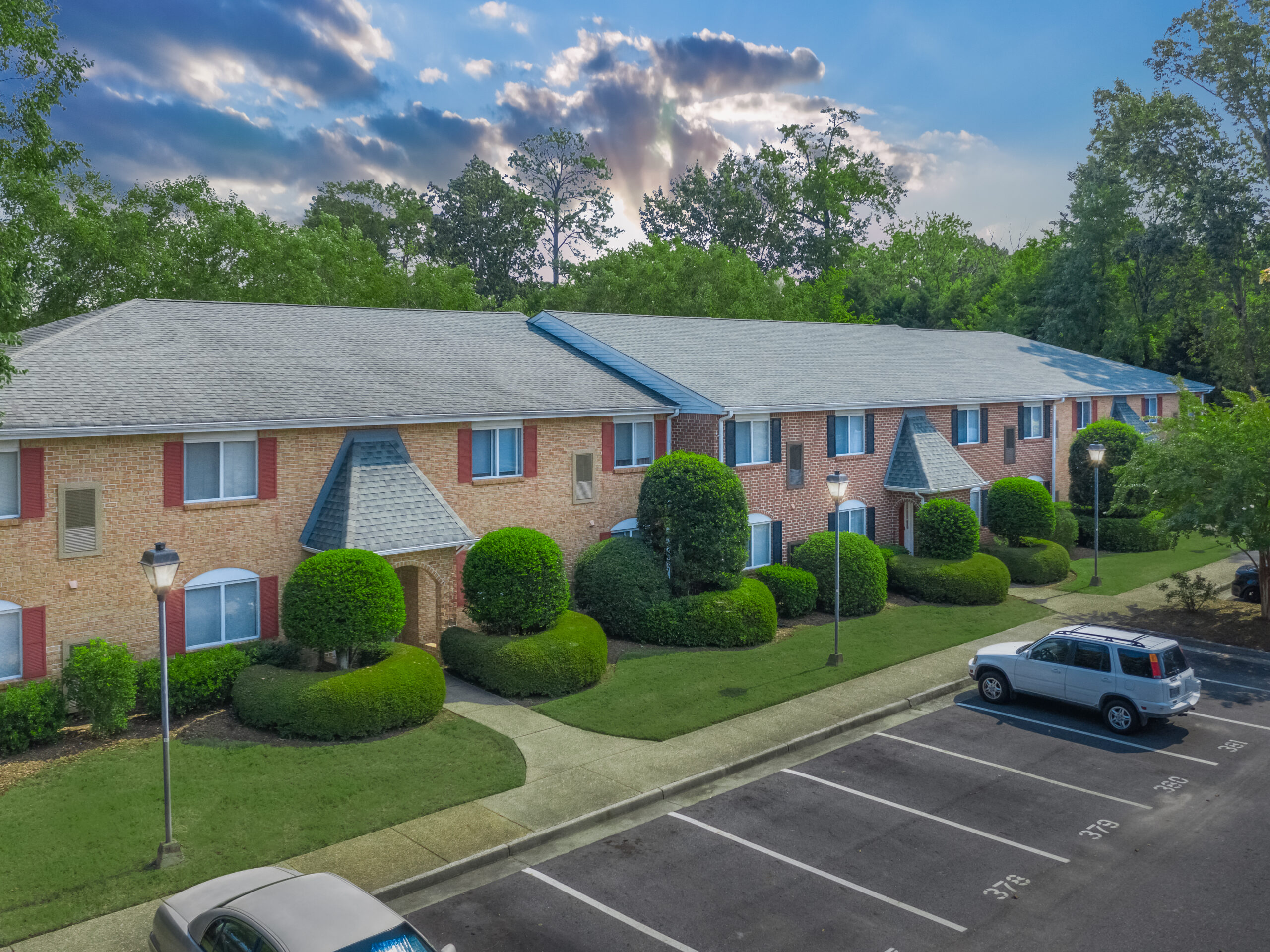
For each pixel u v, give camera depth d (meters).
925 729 17.72
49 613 16.73
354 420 20.31
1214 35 49.25
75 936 10.46
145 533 17.83
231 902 8.84
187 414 18.22
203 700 17.41
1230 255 50.25
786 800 14.41
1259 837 13.02
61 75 17.84
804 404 27.81
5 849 12.27
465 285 52.84
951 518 28.52
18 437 16.03
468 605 20.20
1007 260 93.69
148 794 13.95
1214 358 53.53
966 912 11.09
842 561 26.11
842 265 85.19
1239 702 19.19
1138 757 16.17
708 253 61.09
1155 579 31.31
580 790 14.49
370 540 19.19
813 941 10.48
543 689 18.98
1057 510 35.72
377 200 75.38
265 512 19.50
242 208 41.75
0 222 18.98
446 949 8.64
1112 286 58.56
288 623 17.36
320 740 16.20
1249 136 50.78
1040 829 13.36
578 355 29.89
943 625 25.12
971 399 33.81
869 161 85.62
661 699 18.86
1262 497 23.23
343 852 12.41
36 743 15.75
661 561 24.20
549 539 20.64
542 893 11.59
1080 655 17.92
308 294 42.81
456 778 14.81
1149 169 53.00
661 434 27.02
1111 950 10.27
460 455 22.58
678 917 11.00
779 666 21.19
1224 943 10.39
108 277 37.62
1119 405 43.59
